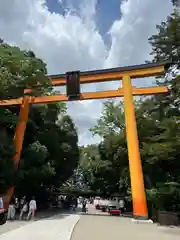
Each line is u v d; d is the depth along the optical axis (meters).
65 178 45.94
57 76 32.34
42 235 13.58
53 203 54.38
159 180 28.61
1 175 25.62
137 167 25.38
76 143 44.91
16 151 28.22
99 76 30.36
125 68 29.58
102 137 40.62
